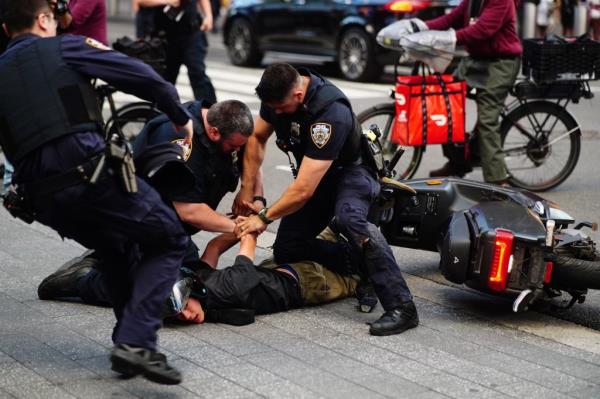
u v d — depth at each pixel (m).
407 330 9.21
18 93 7.27
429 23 14.86
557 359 8.61
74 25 13.98
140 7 17.75
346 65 27.02
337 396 7.60
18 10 7.45
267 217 9.48
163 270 7.55
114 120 14.55
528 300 9.17
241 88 25.33
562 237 9.84
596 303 10.31
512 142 15.30
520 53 14.44
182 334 8.95
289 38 28.56
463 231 9.41
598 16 31.86
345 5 26.67
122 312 7.81
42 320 9.22
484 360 8.51
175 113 7.46
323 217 10.00
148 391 7.59
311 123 9.23
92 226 7.48
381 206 10.33
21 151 7.26
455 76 14.74
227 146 9.11
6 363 8.11
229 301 9.23
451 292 10.55
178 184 7.99
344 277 10.09
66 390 7.58
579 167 17.11
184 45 17.98
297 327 9.23
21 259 11.30
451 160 14.90
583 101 23.50
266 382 7.85
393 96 14.53
